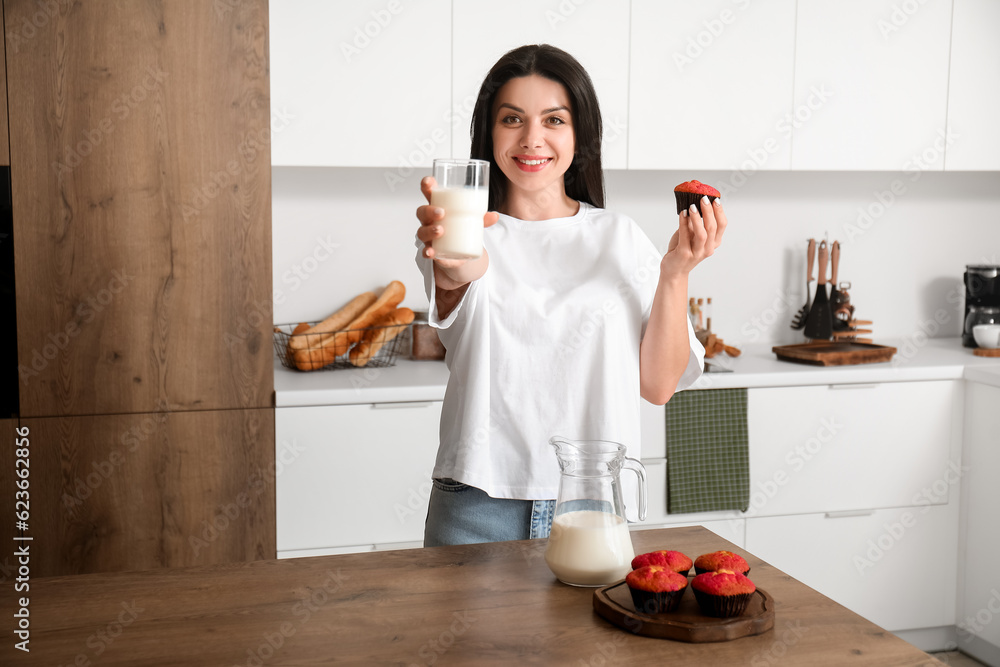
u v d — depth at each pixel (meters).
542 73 1.41
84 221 2.14
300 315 2.86
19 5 2.06
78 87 2.11
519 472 1.41
